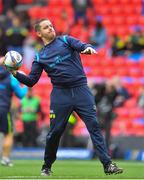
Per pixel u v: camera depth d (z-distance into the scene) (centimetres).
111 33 7369
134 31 7231
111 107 5162
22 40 6912
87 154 5284
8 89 3703
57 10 7856
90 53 2450
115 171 2473
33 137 5503
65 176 2727
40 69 2627
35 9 7938
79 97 2542
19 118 5697
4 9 8106
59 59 2547
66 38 2553
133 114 6222
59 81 2548
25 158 5369
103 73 6919
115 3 7644
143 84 6656
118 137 5300
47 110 6644
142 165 4094
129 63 6888
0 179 2494
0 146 4828
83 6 7594
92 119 2523
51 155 2655
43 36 2583
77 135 5656
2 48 5606
